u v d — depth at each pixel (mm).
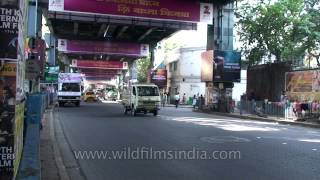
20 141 7996
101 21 38156
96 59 76812
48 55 55250
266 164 11992
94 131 20484
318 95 30516
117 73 98750
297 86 33031
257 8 41906
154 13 33219
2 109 6039
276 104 33156
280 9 40500
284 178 10227
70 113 34781
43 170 10773
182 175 10625
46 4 34969
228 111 39844
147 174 10773
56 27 48250
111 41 55156
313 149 14898
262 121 31141
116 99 97500
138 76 91125
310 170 11164
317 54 41125
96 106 50688
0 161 6070
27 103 12320
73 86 49375
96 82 130500
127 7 32562
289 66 35719
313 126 26484
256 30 41812
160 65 82812
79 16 37531
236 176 10469
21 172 6133
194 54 67562
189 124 24875
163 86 72062
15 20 6023
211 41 43000
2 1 5984
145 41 55938
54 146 14984
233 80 41438
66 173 10586
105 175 10695
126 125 23750
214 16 42000
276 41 41344
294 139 17891
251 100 38031
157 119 28906
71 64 76125
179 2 33812
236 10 42750
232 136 18625
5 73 6023
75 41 54406
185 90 68312
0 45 5992
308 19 40562
